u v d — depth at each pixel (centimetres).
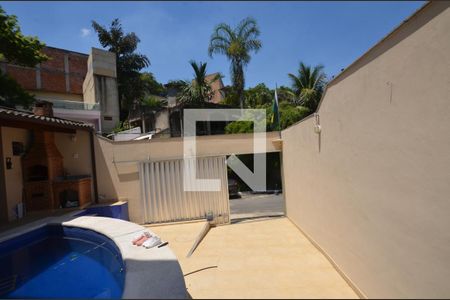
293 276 468
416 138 301
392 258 341
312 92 2305
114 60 2286
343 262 466
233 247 650
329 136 518
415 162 304
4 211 729
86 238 597
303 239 691
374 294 371
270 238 712
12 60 1389
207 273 494
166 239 682
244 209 1299
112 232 532
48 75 2472
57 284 430
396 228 333
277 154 1853
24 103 1410
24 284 432
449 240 293
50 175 832
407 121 310
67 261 521
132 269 347
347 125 441
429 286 302
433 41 276
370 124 375
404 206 321
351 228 437
